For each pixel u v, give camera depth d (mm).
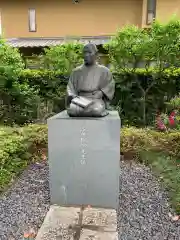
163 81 7066
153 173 4207
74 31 10984
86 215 2945
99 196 3205
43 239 2480
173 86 7078
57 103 7395
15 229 2713
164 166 4395
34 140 4973
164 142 4926
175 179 3865
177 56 6266
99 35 10867
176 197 3326
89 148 3102
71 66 6934
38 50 9273
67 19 10945
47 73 7410
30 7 10977
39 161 4762
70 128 3070
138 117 6984
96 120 3029
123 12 10680
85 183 3193
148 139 4984
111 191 3182
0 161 3807
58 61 6922
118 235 2615
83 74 3311
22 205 3201
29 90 6992
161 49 6094
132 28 6266
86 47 3270
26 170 4348
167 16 9969
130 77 7047
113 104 7145
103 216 2926
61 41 10109
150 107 7121
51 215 2939
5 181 3707
